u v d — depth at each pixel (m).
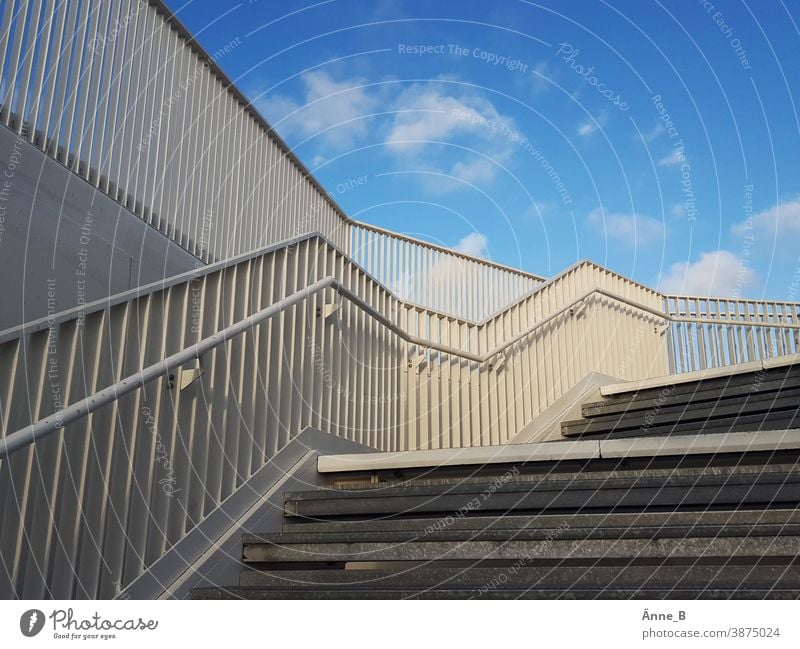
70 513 2.34
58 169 3.95
